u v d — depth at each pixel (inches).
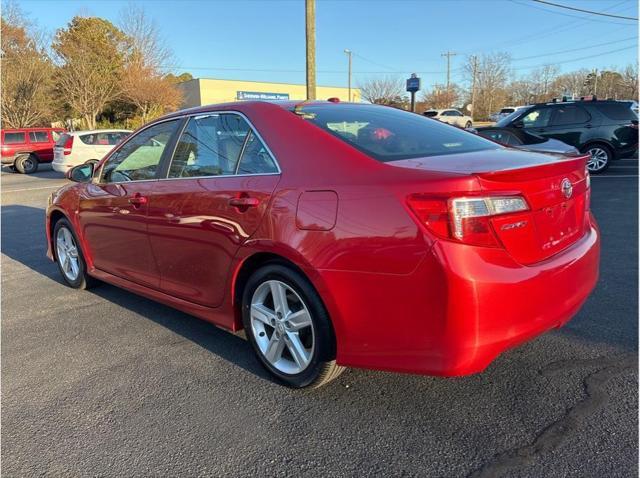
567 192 105.2
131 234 155.9
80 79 1326.3
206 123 136.9
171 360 136.4
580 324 143.3
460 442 96.3
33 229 345.7
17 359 141.6
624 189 382.9
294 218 105.0
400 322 91.8
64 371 133.1
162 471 93.1
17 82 1249.4
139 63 1446.9
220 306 129.6
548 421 100.8
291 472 91.1
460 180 85.9
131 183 156.6
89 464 96.0
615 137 463.8
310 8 526.3
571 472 86.6
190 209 131.0
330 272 99.0
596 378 114.7
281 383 119.7
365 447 96.5
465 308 85.1
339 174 101.7
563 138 479.2
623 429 96.7
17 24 1277.1
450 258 85.2
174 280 143.5
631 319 145.5
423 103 2396.7
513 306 89.0
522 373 118.8
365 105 143.5
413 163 98.1
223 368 130.5
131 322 165.0
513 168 92.3
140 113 1533.0
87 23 1427.2
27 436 105.6
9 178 754.8
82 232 183.3
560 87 2861.7
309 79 538.3
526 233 93.1
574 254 104.0
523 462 89.7
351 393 114.9
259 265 119.9
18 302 190.4
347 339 99.8
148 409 113.3
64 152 668.7
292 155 111.9
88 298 191.2
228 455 96.6
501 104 2669.8
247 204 114.9
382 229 92.0
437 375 89.9
